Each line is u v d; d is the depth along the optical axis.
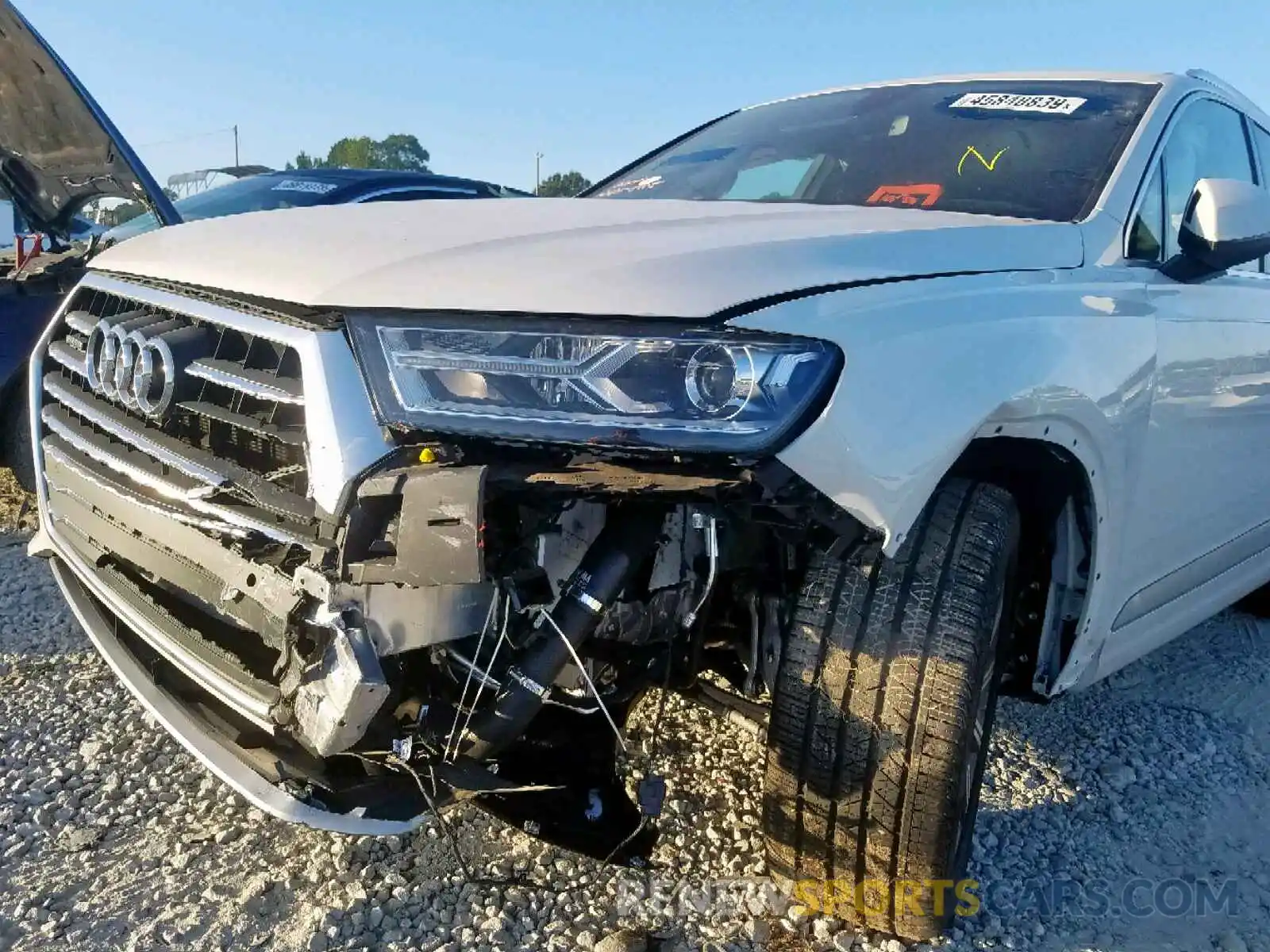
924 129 3.12
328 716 1.66
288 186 6.53
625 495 1.66
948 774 1.97
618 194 3.41
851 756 2.00
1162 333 2.59
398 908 2.22
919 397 1.84
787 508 1.71
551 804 2.01
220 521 1.93
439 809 1.88
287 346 1.86
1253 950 2.29
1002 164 2.87
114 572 2.42
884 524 1.78
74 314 2.66
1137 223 2.72
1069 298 2.30
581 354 1.71
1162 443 2.65
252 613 1.88
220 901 2.22
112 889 2.26
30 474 4.49
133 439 2.17
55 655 3.41
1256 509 3.53
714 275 1.78
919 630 1.99
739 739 2.97
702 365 1.69
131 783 2.67
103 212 4.80
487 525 1.73
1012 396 2.00
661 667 2.08
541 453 1.73
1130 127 2.92
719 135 3.64
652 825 2.08
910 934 2.13
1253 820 2.84
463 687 1.83
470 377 1.75
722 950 2.14
